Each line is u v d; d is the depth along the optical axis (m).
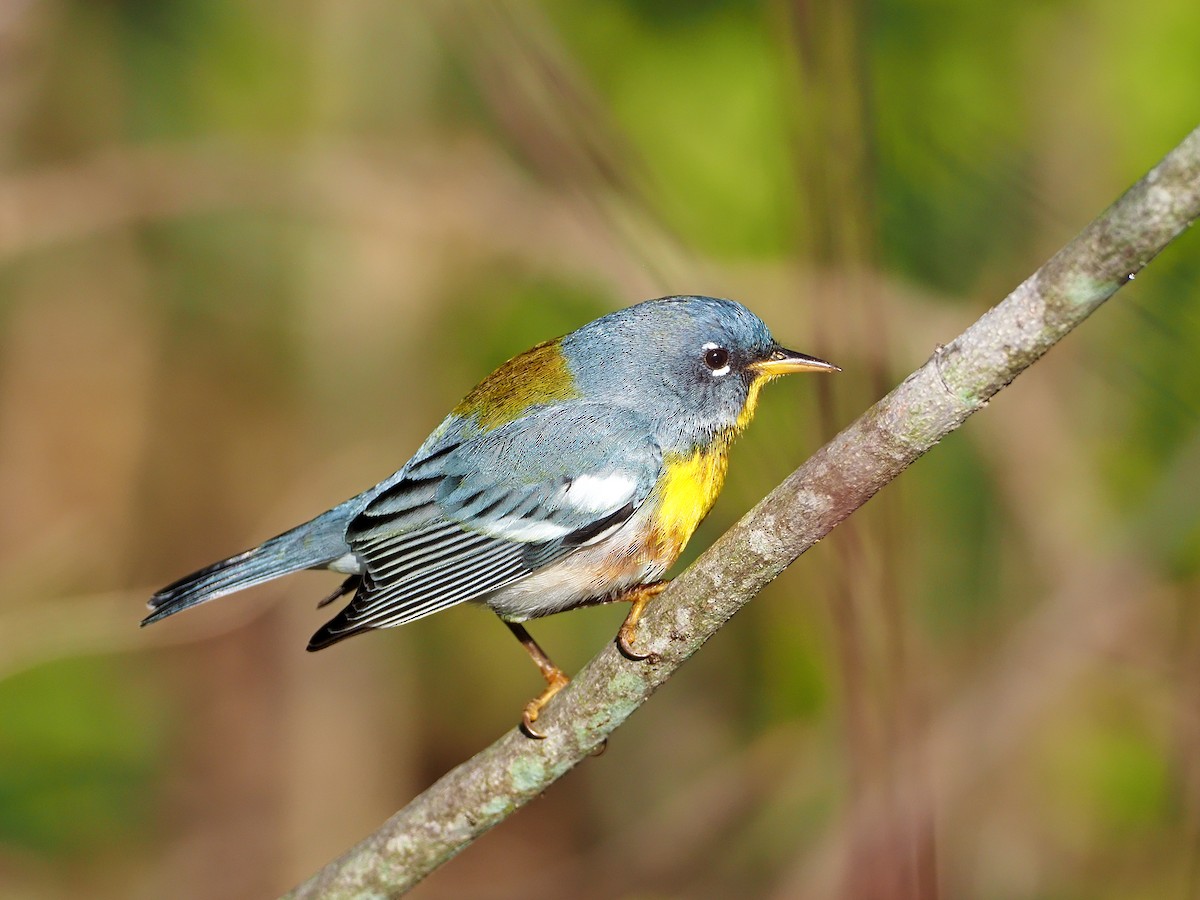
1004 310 5.10
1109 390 12.48
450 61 13.92
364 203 12.55
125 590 14.89
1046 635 10.76
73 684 13.07
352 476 13.32
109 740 12.97
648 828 12.45
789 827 11.84
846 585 7.90
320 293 13.63
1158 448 12.30
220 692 14.09
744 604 5.95
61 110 14.69
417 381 13.73
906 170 12.64
